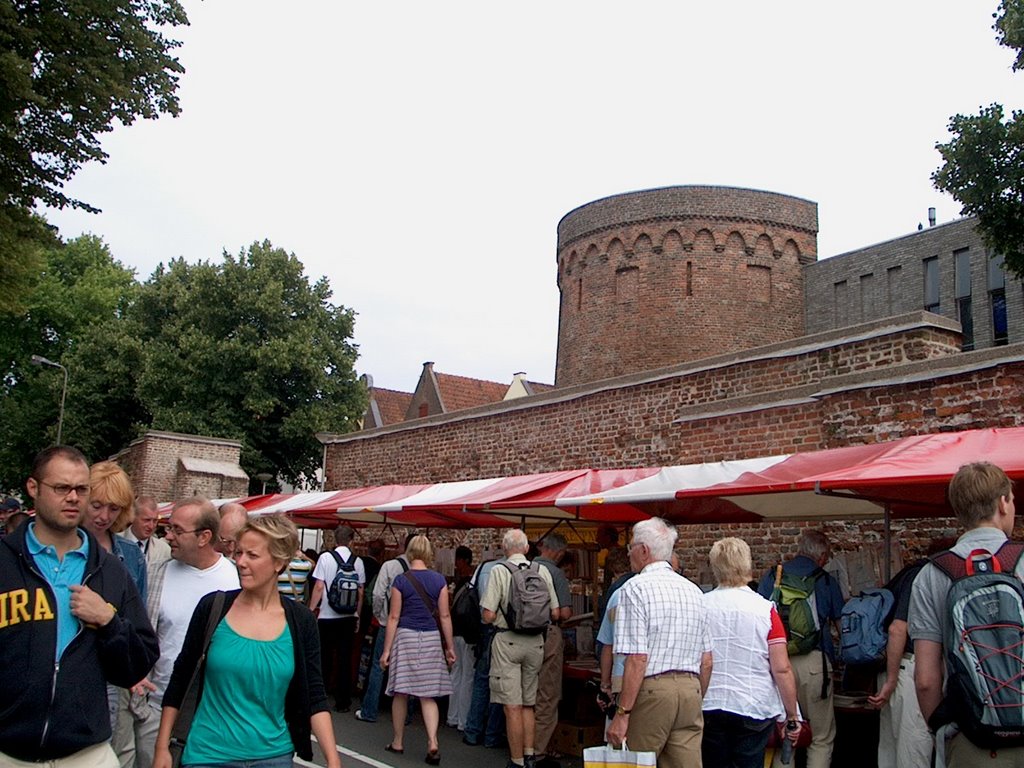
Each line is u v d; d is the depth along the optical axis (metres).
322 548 24.86
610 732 5.34
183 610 5.44
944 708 3.77
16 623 3.60
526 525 13.52
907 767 6.18
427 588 8.84
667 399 16.72
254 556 4.17
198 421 33.41
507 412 20.64
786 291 32.06
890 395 11.67
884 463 7.16
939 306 30.45
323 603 10.81
